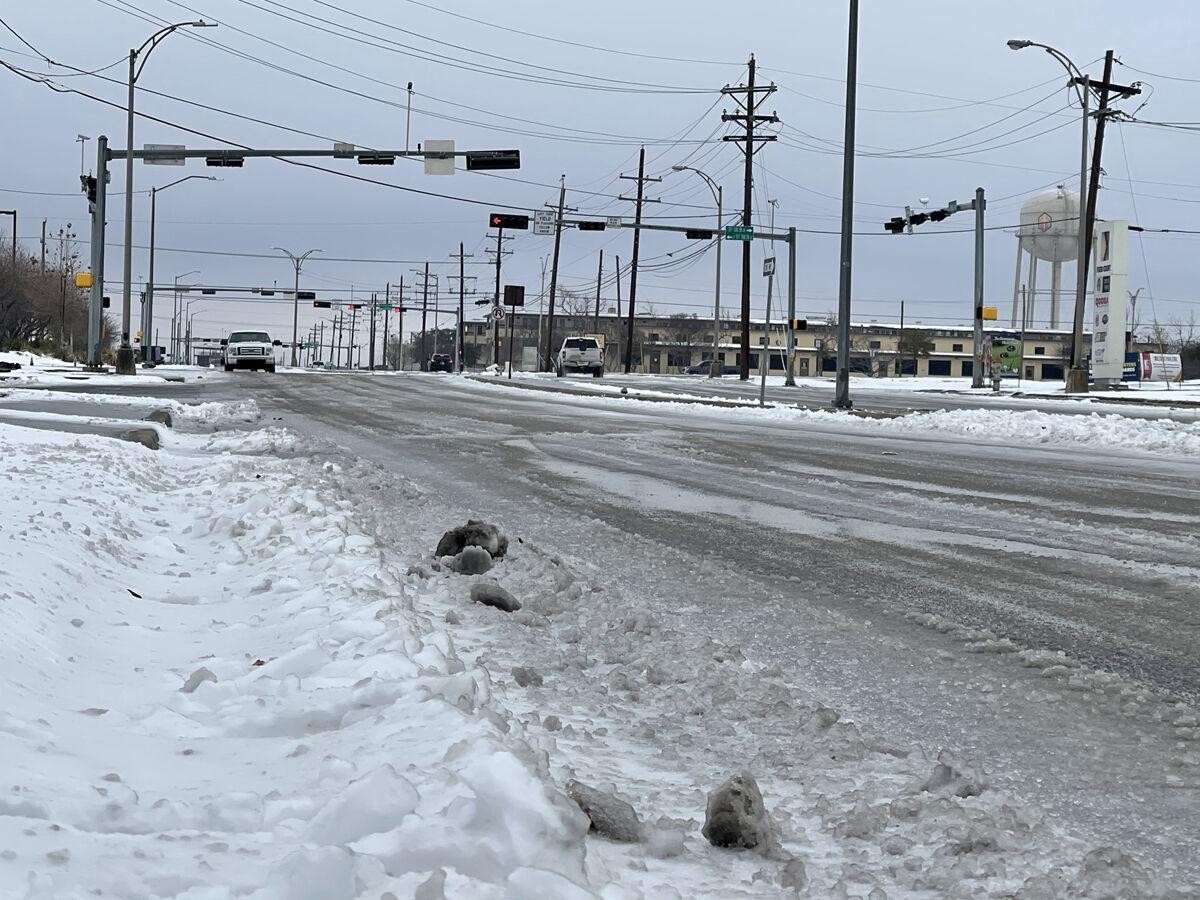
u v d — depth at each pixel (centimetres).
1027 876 366
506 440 2136
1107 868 366
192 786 378
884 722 554
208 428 2197
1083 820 432
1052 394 4575
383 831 318
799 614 780
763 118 6462
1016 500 1376
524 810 319
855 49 3212
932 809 418
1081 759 503
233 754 418
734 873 359
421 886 272
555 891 281
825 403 3969
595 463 1756
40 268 9000
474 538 905
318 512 997
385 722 436
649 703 564
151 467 1377
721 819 382
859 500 1369
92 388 3372
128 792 356
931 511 1280
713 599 825
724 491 1443
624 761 467
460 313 11069
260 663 550
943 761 478
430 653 534
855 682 623
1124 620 770
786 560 982
